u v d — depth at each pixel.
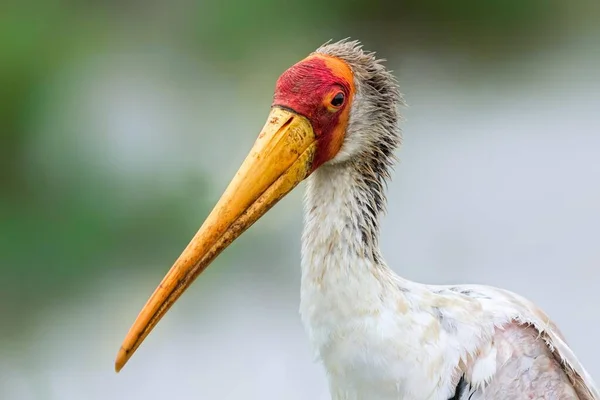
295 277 15.82
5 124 21.38
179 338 14.27
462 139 20.94
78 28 25.72
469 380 6.81
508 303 7.23
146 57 25.38
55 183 19.44
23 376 13.98
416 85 25.02
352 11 27.34
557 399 6.69
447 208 17.83
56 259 17.31
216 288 15.52
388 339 6.80
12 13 25.31
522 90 24.39
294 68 6.96
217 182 19.23
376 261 7.04
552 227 17.22
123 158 20.08
